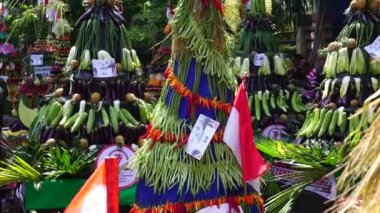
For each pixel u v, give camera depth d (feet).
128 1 30.53
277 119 18.89
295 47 30.58
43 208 13.70
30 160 14.47
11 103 32.22
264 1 19.47
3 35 32.17
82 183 13.93
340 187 5.26
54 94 15.97
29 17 28.63
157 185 10.41
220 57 10.66
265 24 19.58
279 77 19.43
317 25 27.14
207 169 10.30
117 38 15.17
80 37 15.21
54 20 25.48
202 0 10.52
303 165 13.24
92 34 14.98
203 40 10.52
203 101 10.42
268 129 18.74
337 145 13.53
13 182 14.12
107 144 14.56
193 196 10.19
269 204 13.44
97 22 14.99
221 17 10.75
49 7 25.55
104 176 8.91
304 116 19.24
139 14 28.50
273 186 15.11
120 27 15.28
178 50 10.67
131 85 15.19
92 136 14.58
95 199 8.82
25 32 30.60
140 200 10.66
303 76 22.93
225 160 10.43
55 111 15.14
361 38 14.47
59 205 13.78
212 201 10.19
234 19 13.41
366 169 4.87
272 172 14.70
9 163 15.17
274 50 19.56
